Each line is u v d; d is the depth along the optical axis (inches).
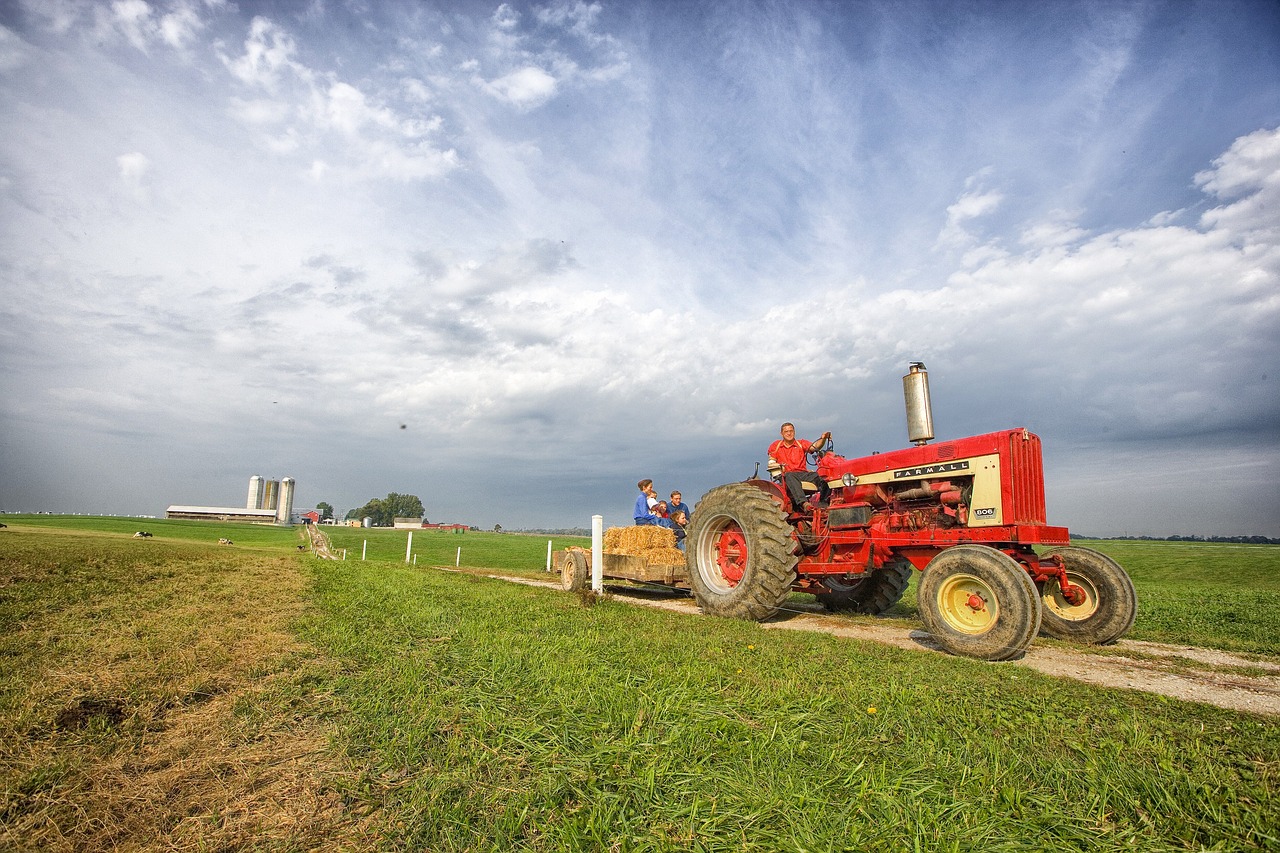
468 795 82.6
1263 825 77.0
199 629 186.7
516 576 531.2
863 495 271.9
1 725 103.7
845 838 73.3
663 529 378.0
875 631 249.9
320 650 163.3
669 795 84.0
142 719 110.0
